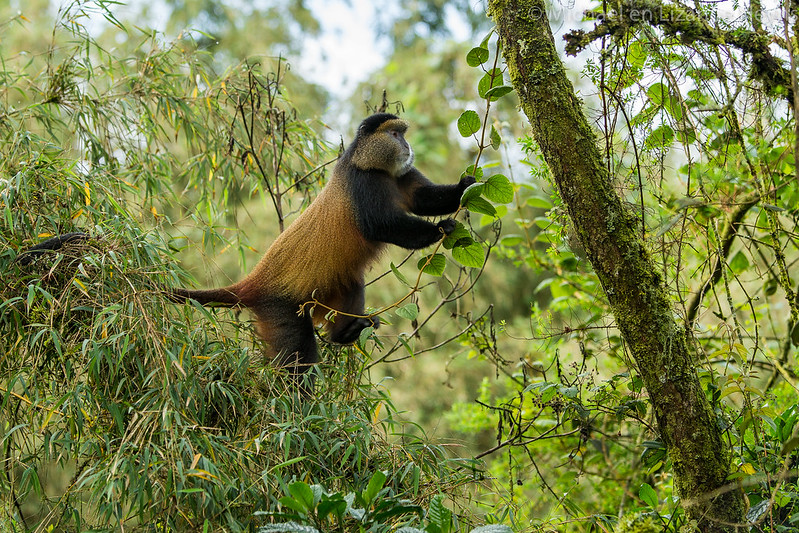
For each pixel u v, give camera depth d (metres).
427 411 20.67
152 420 7.41
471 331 10.70
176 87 12.00
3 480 7.99
